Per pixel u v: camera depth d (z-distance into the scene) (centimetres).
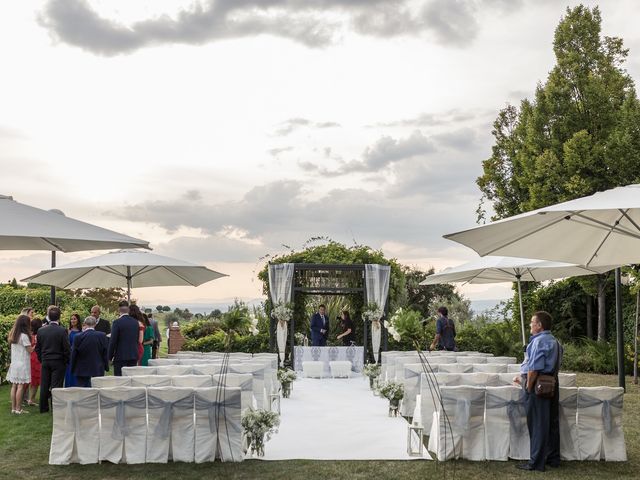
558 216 675
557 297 2183
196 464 800
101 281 1474
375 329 1870
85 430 805
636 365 1515
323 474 754
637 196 634
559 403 816
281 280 1900
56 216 571
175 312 3416
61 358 1136
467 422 816
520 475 747
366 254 2252
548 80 2203
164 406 808
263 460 828
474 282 1719
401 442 945
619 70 2181
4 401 1269
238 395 819
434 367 1095
